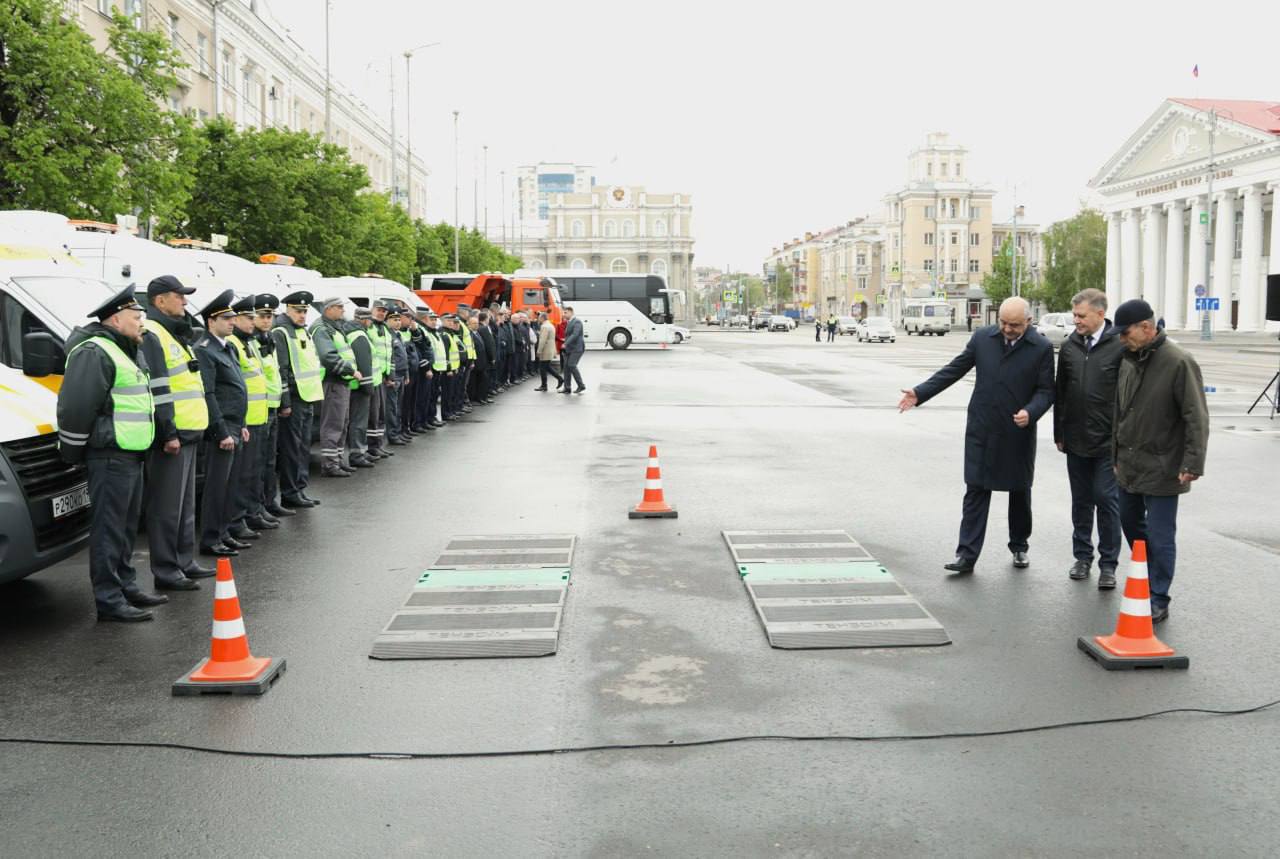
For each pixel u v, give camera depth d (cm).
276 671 539
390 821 389
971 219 11662
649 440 1534
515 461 1329
